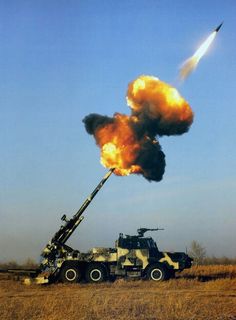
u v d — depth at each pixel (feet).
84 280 111.86
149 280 110.52
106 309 65.16
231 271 142.51
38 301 75.15
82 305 67.72
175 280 108.47
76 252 112.98
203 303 69.87
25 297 83.10
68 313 61.57
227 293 84.53
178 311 62.49
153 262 111.45
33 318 59.82
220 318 58.85
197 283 103.24
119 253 112.06
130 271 112.06
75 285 105.09
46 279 108.47
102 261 111.75
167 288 95.30
